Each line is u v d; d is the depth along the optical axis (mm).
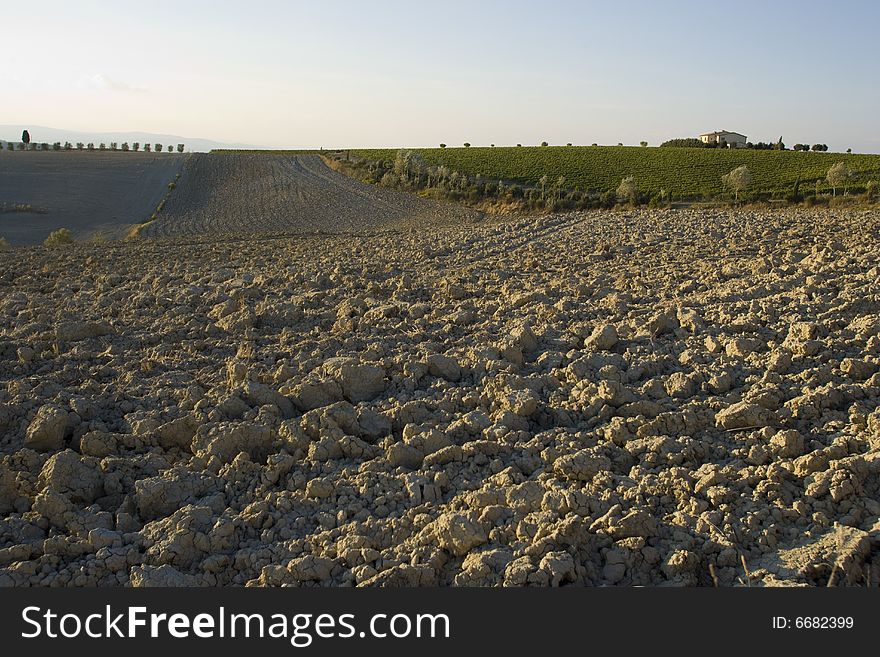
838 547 4301
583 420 6617
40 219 46625
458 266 15688
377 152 86875
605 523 4715
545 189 52219
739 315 9172
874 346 7328
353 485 5605
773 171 59969
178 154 85875
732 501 4895
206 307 12102
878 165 59875
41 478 5809
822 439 5734
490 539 4777
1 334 10930
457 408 7074
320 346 9234
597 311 10273
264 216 46906
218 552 4957
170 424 6617
